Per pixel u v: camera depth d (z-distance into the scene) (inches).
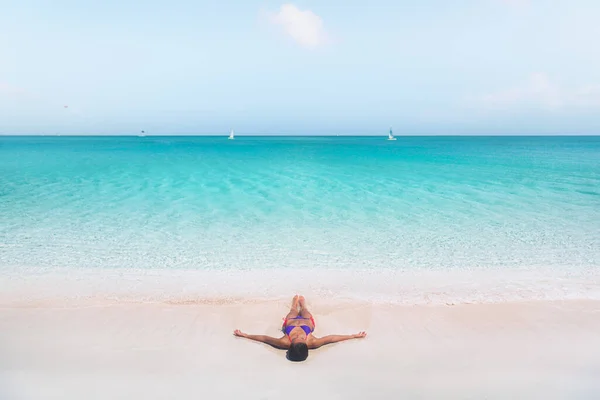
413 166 1005.2
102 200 533.3
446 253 339.6
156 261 317.1
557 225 422.9
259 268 304.3
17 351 183.8
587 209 493.4
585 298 248.1
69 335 198.8
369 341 198.8
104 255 329.1
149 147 2256.4
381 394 159.5
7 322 210.5
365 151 1871.3
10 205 500.4
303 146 2677.2
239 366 177.9
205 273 292.7
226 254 335.6
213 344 194.9
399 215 465.7
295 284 273.7
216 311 230.2
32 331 201.6
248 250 346.0
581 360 181.9
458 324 215.6
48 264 306.0
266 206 507.8
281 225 422.6
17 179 713.0
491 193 598.9
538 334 204.1
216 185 661.9
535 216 459.8
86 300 242.2
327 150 1972.2
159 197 557.0
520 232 399.5
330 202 533.3
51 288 260.4
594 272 294.5
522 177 773.9
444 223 432.1
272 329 211.8
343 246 358.0
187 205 509.0
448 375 171.6
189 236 383.9
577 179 743.7
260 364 179.6
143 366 175.9
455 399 156.7
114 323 212.4
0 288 259.0
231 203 522.9
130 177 746.8
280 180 727.1
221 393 159.5
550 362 180.7
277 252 341.7
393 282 277.6
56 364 175.3
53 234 383.9
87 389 160.1
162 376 169.5
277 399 156.2
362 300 247.6
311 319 211.2
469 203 529.0
